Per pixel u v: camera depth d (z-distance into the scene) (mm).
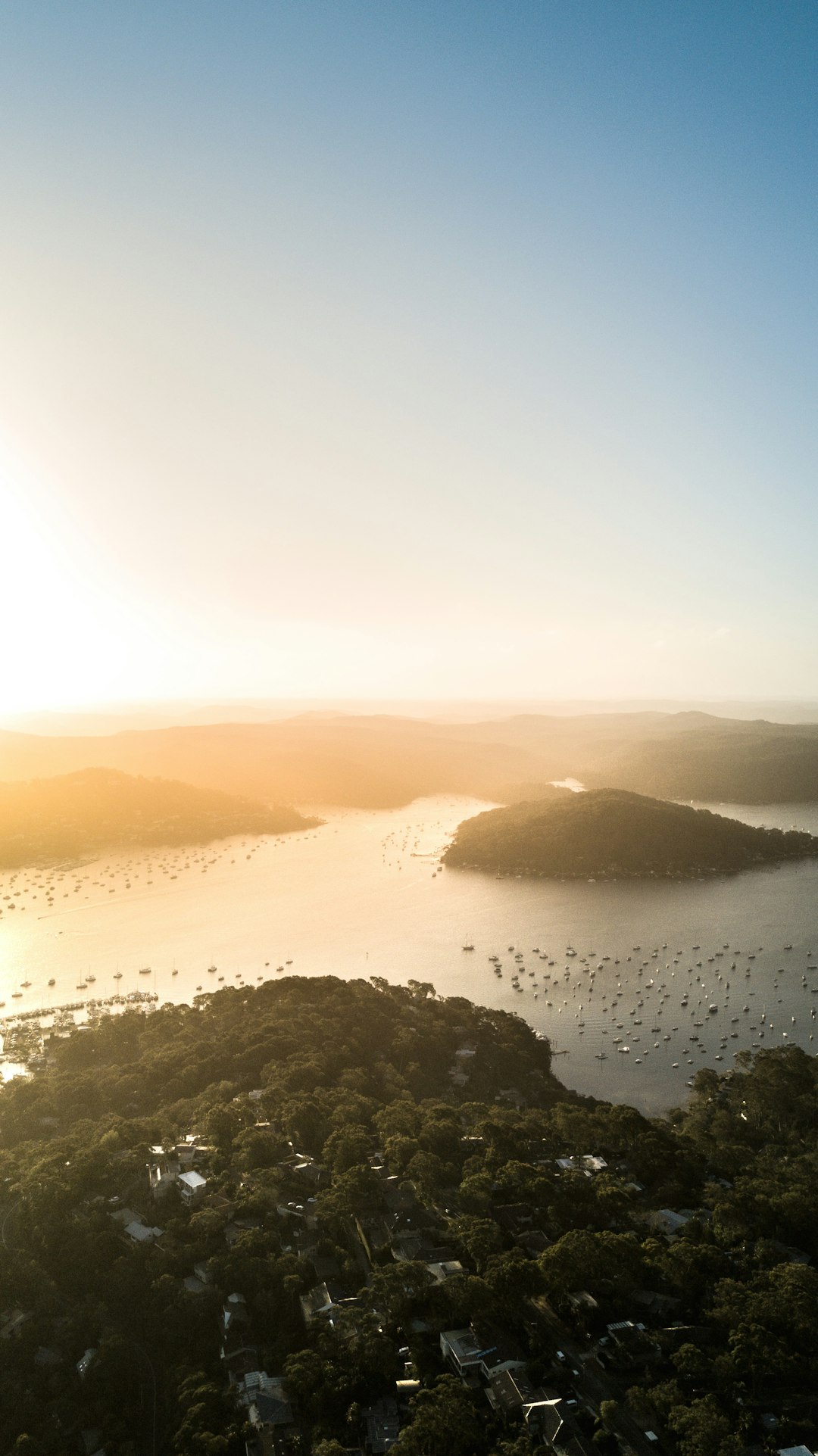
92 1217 132625
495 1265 118062
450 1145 159375
